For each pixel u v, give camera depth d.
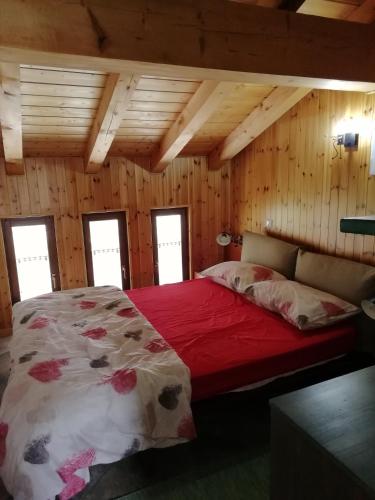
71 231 3.99
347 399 1.15
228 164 4.57
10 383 1.93
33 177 3.71
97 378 1.91
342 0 2.35
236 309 2.97
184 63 1.84
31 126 3.10
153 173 4.21
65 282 4.09
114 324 2.60
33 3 1.57
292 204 3.54
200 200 4.54
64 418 1.68
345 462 0.88
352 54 2.17
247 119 3.63
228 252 4.83
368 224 1.34
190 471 1.98
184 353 2.25
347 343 2.48
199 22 1.83
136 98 2.96
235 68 1.94
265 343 2.36
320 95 3.05
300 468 1.04
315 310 2.50
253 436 2.20
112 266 4.36
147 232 4.35
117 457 1.79
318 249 3.27
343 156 2.90
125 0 1.69
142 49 1.75
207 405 2.17
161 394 1.90
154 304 3.13
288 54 2.03
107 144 3.33
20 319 2.73
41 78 2.48
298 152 3.38
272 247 3.60
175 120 3.39
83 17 1.64
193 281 3.79
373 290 2.53
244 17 1.91
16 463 1.58
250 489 1.86
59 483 1.63
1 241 3.73
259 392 2.30
